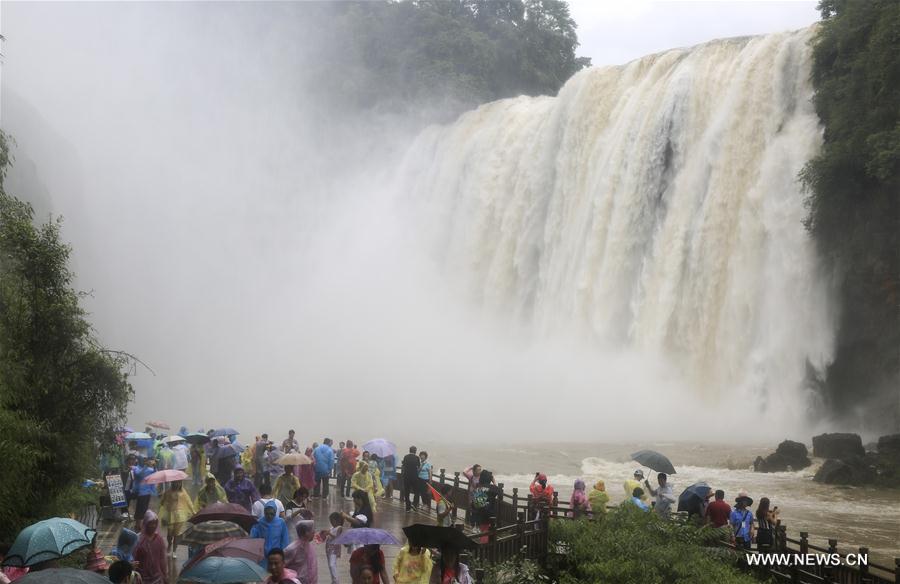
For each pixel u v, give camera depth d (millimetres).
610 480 34625
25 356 17609
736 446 41406
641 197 58719
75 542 12188
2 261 17969
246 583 12391
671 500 20297
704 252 52719
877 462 33719
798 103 50438
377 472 26500
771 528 18641
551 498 22266
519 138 75812
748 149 52000
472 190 79250
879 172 40188
